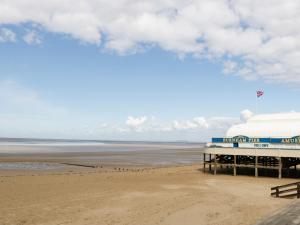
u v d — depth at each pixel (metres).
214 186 46.84
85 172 63.69
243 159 63.12
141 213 29.56
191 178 56.06
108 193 39.94
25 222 26.88
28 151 135.00
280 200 35.09
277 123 64.44
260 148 57.41
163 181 51.75
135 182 50.12
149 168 74.44
